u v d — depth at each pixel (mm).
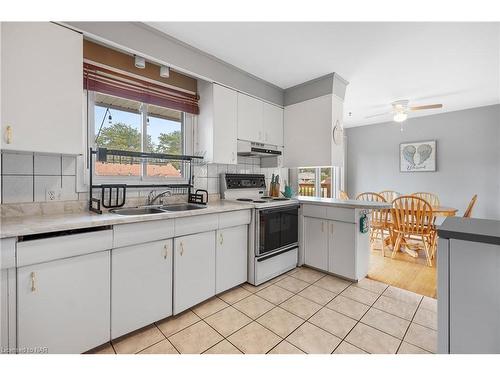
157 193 2381
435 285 2535
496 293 990
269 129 3131
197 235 2020
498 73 2773
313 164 3029
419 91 3348
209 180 2840
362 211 2654
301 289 2416
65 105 1567
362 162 5484
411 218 3227
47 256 1291
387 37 2086
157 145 2463
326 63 2568
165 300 1817
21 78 1408
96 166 2049
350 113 4441
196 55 2318
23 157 1666
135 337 1677
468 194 4215
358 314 1979
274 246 2625
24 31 1420
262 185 3297
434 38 2088
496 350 997
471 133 4172
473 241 1012
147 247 1716
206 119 2582
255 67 2676
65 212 1813
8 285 1203
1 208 1576
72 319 1397
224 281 2256
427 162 4605
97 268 1487
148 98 2285
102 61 2014
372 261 3285
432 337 1696
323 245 2812
